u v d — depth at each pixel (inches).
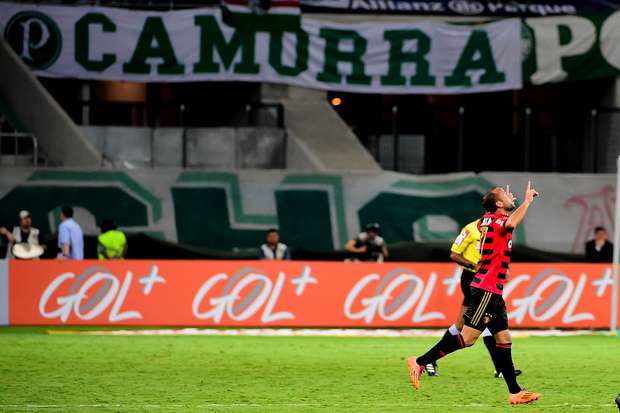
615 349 1843.0
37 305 2151.8
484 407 1140.5
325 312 2186.3
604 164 3083.2
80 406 1128.2
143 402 1163.9
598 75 2913.4
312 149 3029.0
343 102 3265.3
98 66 2837.1
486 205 1160.2
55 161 2859.3
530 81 2898.6
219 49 2851.9
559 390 1301.7
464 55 2891.2
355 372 1467.8
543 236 2795.3
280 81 2866.6
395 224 2790.4
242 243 2770.7
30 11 2834.6
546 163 3191.4
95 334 2069.4
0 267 2151.8
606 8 3142.2
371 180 2810.0
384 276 2203.5
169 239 2755.9
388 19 3080.7
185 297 2165.4
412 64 2888.8
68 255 2298.2
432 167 3206.2
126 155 2974.9
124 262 2167.8
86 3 3061.0
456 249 1443.2
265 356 1670.8
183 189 2773.1
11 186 2723.9
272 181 2792.8
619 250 2353.6
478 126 3230.8
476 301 1123.3
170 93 3304.6
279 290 2185.0
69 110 3120.1
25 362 1557.6
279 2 2869.1
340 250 2726.4
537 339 2058.3
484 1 3127.5
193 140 2965.1
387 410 1115.3
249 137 2955.2
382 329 2226.9
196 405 1143.0
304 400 1189.7
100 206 2743.6
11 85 2851.9
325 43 2878.9
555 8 3142.2
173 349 1765.5
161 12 2851.9
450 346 1140.5
